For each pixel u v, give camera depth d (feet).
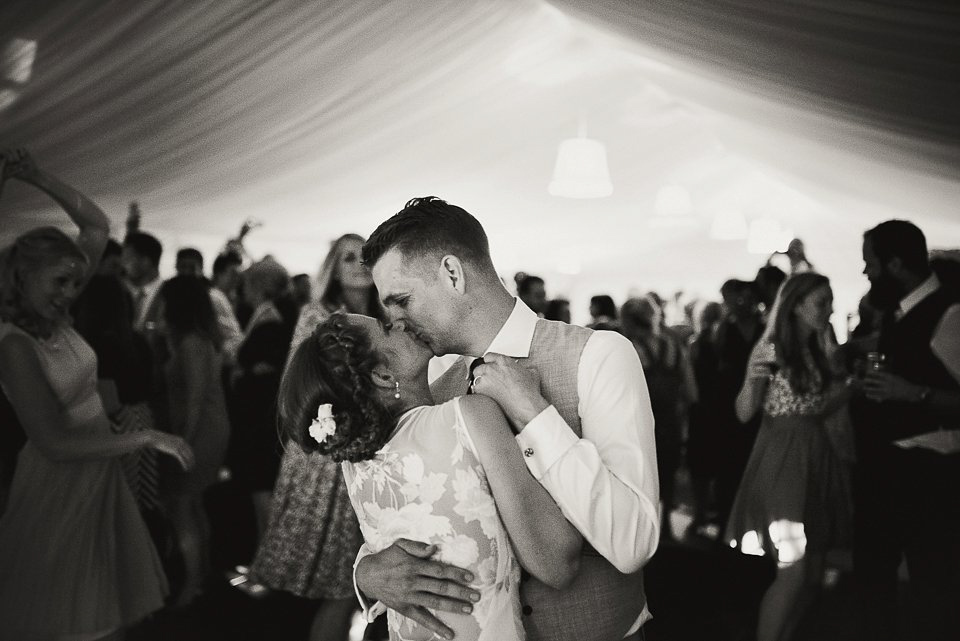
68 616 9.04
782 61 7.67
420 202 5.46
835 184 16.08
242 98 13.34
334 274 11.17
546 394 5.40
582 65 16.44
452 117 17.13
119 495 9.77
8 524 9.07
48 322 9.21
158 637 12.91
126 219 18.94
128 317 12.67
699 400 19.06
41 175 9.91
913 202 13.91
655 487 5.17
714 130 20.07
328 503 10.28
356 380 4.76
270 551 10.47
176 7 9.89
